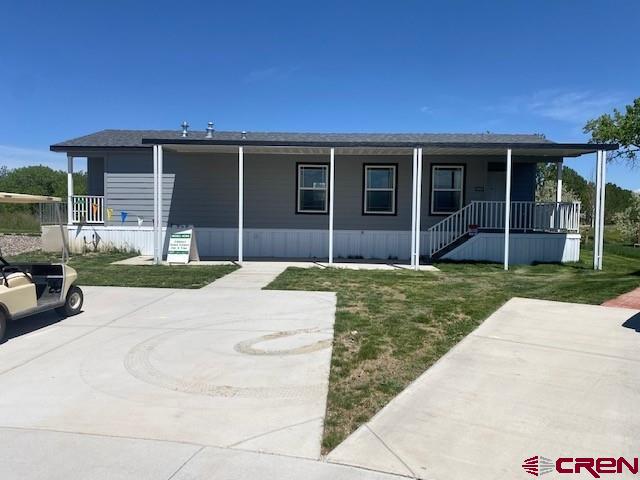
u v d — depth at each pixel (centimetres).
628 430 389
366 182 1666
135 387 479
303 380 495
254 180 1667
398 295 938
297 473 327
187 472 327
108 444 365
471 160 1648
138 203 1686
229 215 1672
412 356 567
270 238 1666
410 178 1659
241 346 613
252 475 324
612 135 2717
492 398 449
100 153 1664
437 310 799
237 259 1583
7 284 645
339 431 385
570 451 357
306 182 1667
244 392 465
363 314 775
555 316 769
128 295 951
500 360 554
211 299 914
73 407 432
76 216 1691
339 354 576
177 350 598
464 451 355
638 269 1398
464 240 1574
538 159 1655
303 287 1035
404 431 385
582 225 3450
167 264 1395
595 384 483
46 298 749
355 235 1659
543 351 588
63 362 554
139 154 1669
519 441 371
